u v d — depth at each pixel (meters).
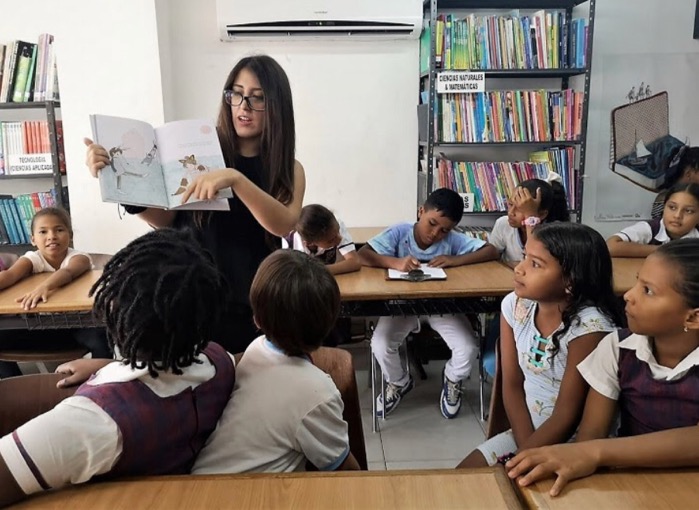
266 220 1.40
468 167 3.35
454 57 3.21
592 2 3.21
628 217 3.72
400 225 2.80
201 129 1.46
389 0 3.31
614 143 3.63
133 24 3.14
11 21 3.35
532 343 1.44
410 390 2.90
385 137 3.64
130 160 1.35
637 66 3.58
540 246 1.35
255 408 0.97
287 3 3.30
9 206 3.33
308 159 3.64
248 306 1.52
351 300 2.16
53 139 3.26
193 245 0.92
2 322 2.12
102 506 0.75
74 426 0.75
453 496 0.77
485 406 2.73
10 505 0.75
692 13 3.53
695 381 1.02
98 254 2.85
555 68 3.24
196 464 0.94
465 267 2.55
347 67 3.54
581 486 0.80
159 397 0.84
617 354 1.13
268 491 0.79
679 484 0.81
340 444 1.04
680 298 0.97
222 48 3.47
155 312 0.82
